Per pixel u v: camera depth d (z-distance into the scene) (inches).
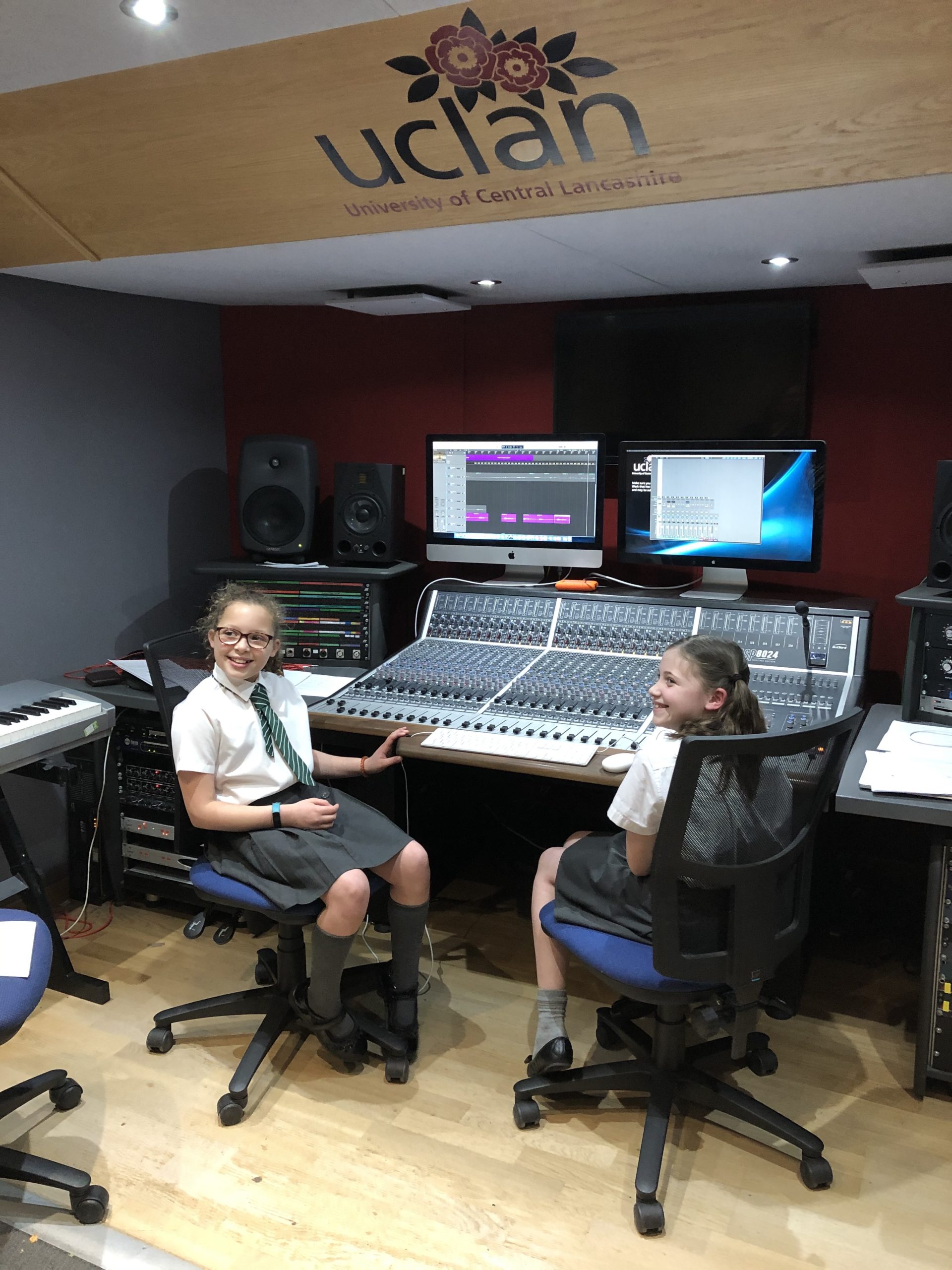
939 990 85.9
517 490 120.3
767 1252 73.3
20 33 67.1
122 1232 75.2
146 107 77.8
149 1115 87.3
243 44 68.6
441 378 134.7
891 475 115.1
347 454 142.4
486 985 107.0
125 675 119.0
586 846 86.6
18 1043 96.7
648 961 76.7
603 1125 86.4
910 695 96.6
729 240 88.5
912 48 59.2
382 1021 100.2
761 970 74.5
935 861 83.6
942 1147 83.4
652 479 113.1
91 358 124.4
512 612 119.0
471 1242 74.3
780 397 116.0
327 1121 86.8
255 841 87.4
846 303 113.2
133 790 118.5
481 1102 89.1
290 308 140.9
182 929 118.0
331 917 85.2
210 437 145.9
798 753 68.6
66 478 123.3
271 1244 74.2
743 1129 85.7
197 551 145.9
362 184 81.2
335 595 122.6
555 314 126.3
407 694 106.8
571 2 60.9
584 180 75.6
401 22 64.8
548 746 91.5
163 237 95.1
